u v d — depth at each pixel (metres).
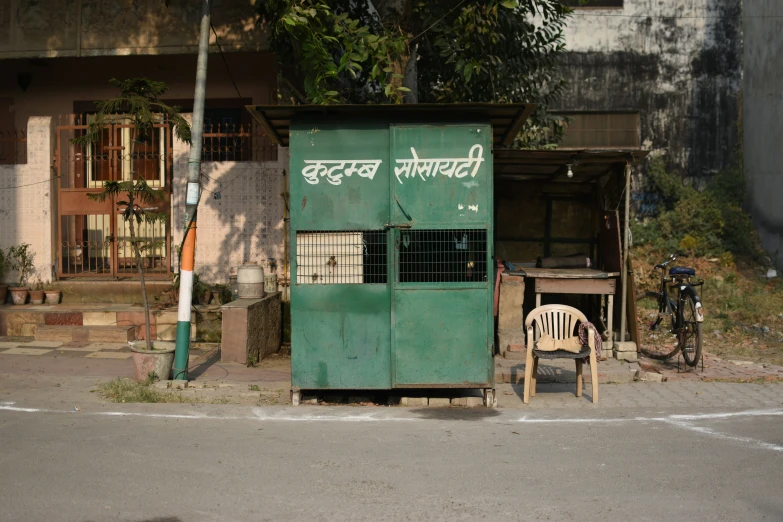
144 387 7.96
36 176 11.68
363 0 10.78
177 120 8.71
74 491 4.91
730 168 17.34
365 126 7.58
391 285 7.56
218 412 7.22
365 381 7.61
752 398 7.98
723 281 14.62
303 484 5.08
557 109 18.00
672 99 17.91
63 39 11.85
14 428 6.47
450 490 4.98
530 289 10.55
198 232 11.41
